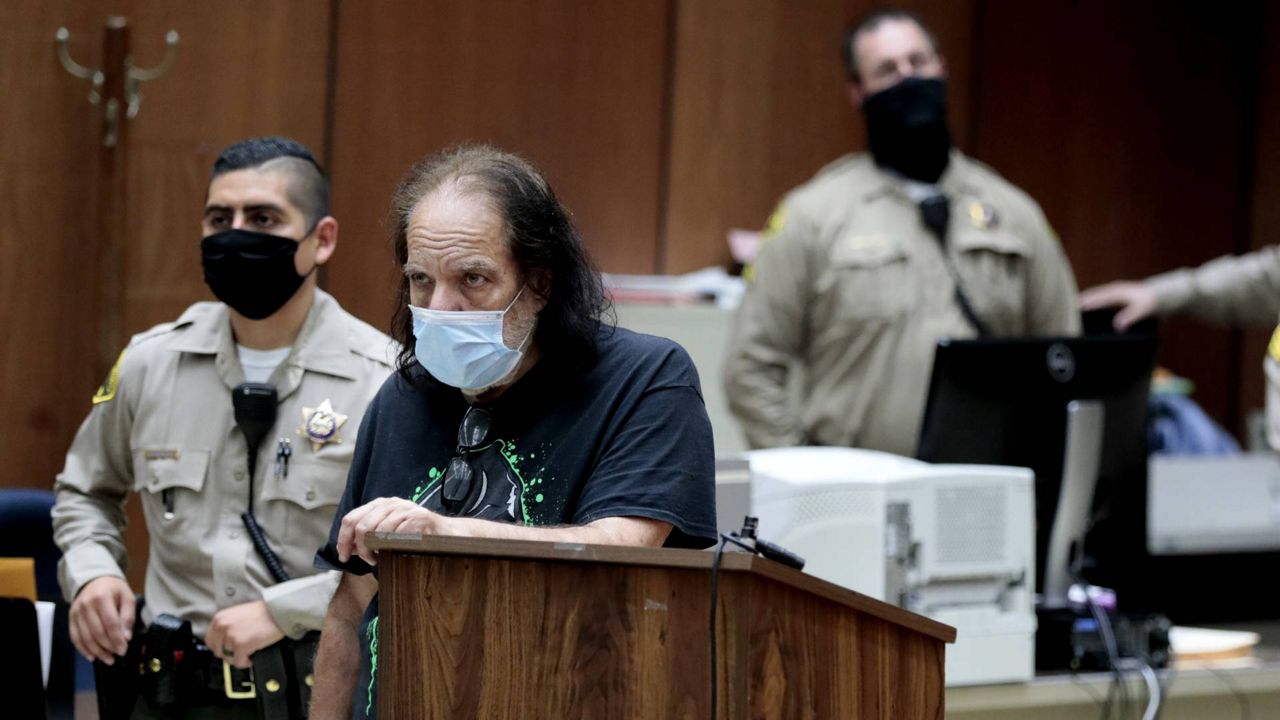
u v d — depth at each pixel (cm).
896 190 1205
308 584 731
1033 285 1227
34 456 1319
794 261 1204
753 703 459
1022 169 1833
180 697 739
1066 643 955
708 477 552
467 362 541
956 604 898
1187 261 1922
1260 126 1942
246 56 1395
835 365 1201
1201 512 1338
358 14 1456
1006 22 1816
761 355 1206
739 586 455
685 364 567
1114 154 1875
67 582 782
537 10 1562
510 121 1549
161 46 1355
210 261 764
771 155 1688
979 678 896
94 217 1332
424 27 1496
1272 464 1384
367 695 561
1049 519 977
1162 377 1656
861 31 1216
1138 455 1010
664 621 468
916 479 876
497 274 543
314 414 775
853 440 1190
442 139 1505
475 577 491
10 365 1312
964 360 946
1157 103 1897
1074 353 975
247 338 795
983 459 958
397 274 590
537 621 484
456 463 561
